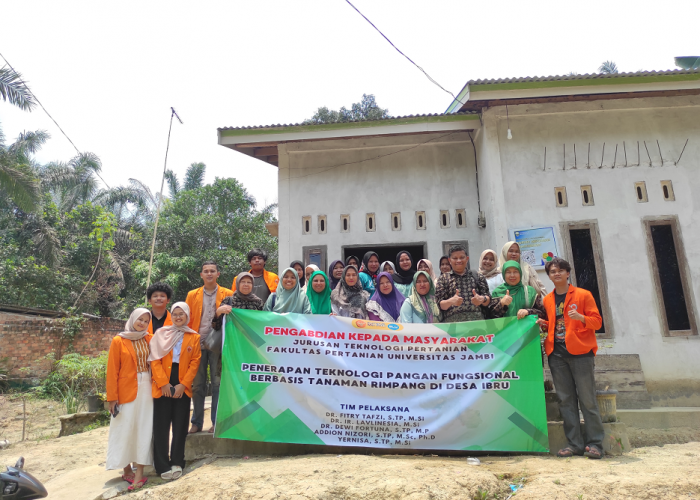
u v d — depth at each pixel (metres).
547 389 5.21
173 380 4.35
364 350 4.54
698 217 7.02
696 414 5.70
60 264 16.98
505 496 3.47
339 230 8.34
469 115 7.68
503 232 7.16
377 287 5.21
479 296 4.55
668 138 7.30
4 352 11.45
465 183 8.25
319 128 7.98
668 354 6.62
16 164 12.50
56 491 4.30
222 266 18.70
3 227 18.02
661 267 6.98
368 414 4.38
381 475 3.62
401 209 8.28
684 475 3.57
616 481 3.45
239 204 21.39
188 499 3.57
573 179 7.26
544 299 4.55
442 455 4.45
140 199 21.55
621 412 5.77
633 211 7.10
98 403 7.97
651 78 6.81
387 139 8.51
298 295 4.92
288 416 4.42
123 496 3.88
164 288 4.58
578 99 7.26
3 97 10.79
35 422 8.47
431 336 4.53
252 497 3.42
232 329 4.62
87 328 12.55
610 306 6.82
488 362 4.41
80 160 20.23
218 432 4.39
